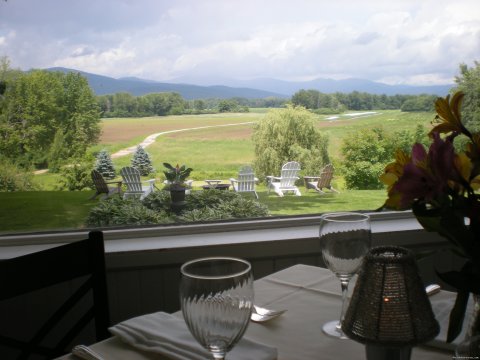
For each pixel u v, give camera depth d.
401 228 1.74
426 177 0.55
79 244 1.10
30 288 1.00
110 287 1.57
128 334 0.82
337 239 0.84
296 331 0.85
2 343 1.00
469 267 0.56
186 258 1.59
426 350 0.76
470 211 0.54
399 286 0.57
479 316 0.58
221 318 0.56
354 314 0.59
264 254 1.63
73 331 1.11
